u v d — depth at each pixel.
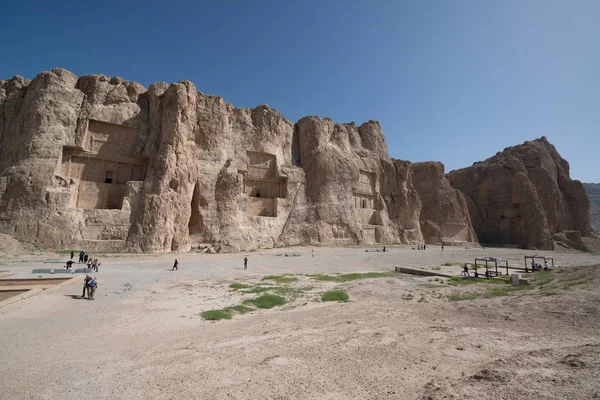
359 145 63.31
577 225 80.94
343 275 24.02
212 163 45.53
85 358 7.33
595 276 13.46
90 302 14.15
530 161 81.19
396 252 45.59
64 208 34.16
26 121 35.88
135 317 11.88
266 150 51.81
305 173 55.44
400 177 67.62
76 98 38.38
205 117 46.22
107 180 39.66
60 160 36.06
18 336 9.17
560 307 9.87
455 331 8.52
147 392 5.44
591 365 5.10
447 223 70.31
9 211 32.28
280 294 16.38
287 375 6.00
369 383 5.60
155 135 41.34
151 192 38.06
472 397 4.57
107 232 35.38
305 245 49.62
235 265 29.67
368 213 59.88
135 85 43.09
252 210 49.91
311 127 57.34
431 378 5.64
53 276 19.89
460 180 85.50
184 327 10.63
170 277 21.88
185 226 40.22
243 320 11.66
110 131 40.25
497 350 6.84
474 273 23.89
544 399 4.26
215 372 6.20
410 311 11.76
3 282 18.22
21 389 5.61
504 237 76.12
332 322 10.48
